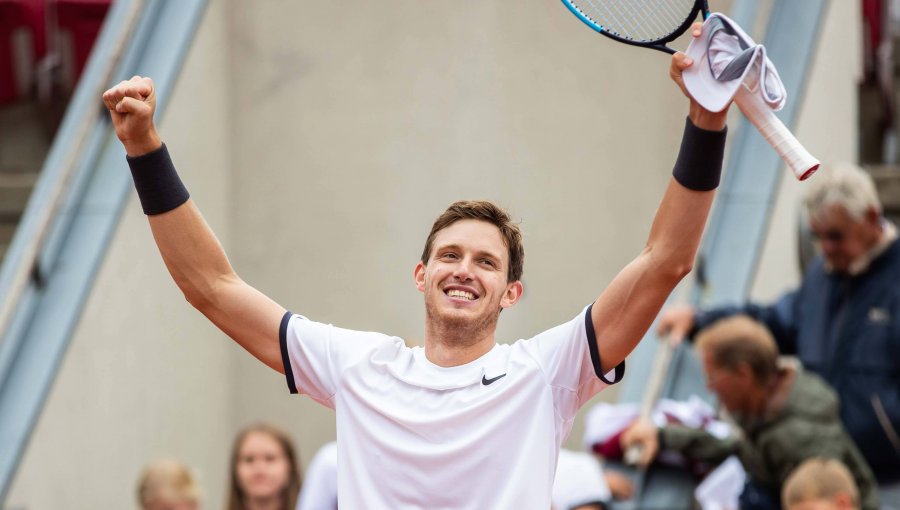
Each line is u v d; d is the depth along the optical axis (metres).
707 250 21.73
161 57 23.84
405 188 26.69
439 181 26.62
